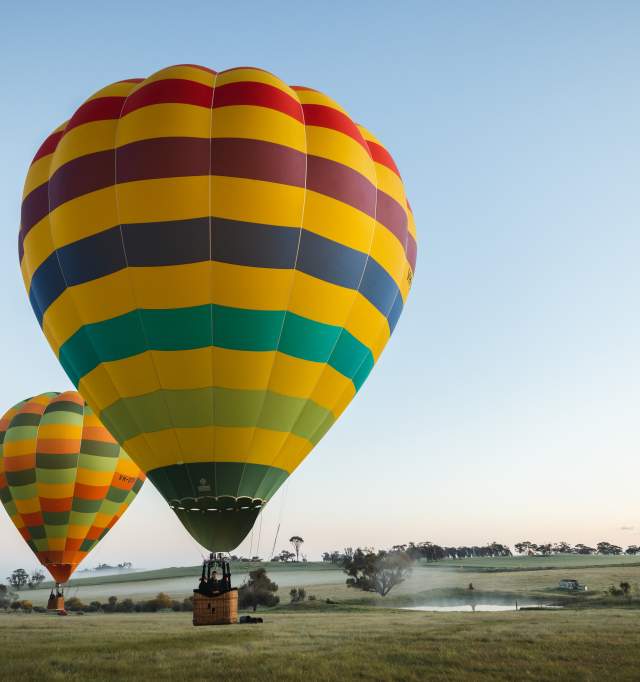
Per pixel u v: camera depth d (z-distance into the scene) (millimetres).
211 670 12180
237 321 16031
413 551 134250
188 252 15844
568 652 14180
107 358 16625
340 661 13188
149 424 16531
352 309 17594
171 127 16375
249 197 16078
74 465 32875
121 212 16156
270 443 16797
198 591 17375
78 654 14617
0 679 11531
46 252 17344
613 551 188250
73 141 17141
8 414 34625
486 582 69750
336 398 18062
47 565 33344
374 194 18234
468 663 12938
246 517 16703
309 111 18125
